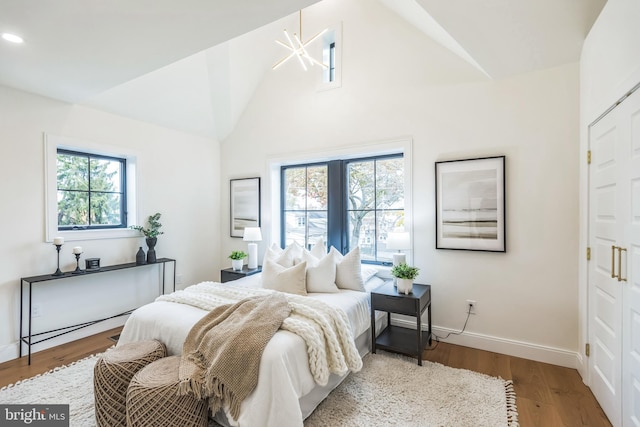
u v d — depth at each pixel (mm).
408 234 3004
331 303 2506
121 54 2201
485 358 2709
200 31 1925
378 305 2752
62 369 2545
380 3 3424
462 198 2945
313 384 1810
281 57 4199
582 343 2391
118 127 3578
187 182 4332
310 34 3902
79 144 3246
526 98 2691
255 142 4410
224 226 4742
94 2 1617
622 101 1759
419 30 3186
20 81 2652
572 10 1980
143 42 2043
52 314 3062
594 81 2123
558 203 2572
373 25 3471
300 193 4270
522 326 2721
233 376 1602
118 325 3592
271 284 2902
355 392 2178
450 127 3023
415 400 2082
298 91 4012
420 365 2564
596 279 2141
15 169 2828
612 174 1896
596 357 2127
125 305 3670
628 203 1704
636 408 1614
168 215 4105
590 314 2248
